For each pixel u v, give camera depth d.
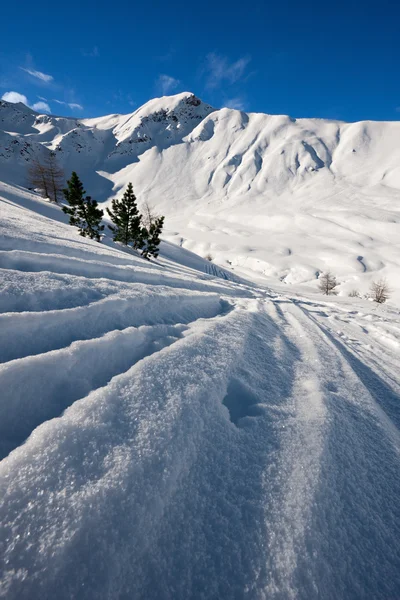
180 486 1.24
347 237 92.56
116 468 1.17
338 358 3.97
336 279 67.62
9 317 2.05
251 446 1.62
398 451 1.97
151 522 1.07
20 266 3.69
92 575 0.88
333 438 1.81
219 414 1.83
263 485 1.35
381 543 1.24
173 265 23.83
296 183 155.75
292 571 1.02
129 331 2.58
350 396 2.64
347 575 1.08
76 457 1.19
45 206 32.09
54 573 0.86
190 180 177.25
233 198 153.38
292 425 1.88
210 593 0.94
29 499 1.01
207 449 1.50
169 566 0.98
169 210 151.00
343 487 1.46
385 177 140.38
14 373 1.54
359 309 15.34
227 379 2.32
